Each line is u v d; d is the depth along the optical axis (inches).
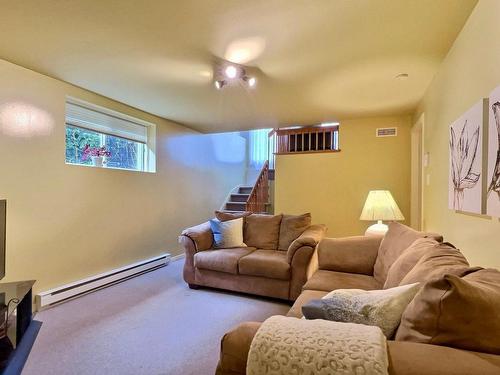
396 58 95.7
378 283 88.7
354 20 74.3
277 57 95.0
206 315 108.3
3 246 79.9
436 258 56.4
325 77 111.3
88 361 79.4
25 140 105.6
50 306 112.3
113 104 141.5
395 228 94.0
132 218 155.3
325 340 34.1
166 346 87.1
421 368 30.9
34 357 80.8
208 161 228.8
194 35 82.0
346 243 106.7
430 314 35.5
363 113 165.0
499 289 36.5
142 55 94.3
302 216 143.8
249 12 71.3
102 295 126.3
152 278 150.7
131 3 67.9
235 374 37.2
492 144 58.7
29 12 71.6
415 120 158.2
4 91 99.3
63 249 119.4
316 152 190.4
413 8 69.6
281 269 118.3
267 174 250.4
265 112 162.2
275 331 36.5
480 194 63.8
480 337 33.2
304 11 70.8
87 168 130.2
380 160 176.1
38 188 110.0
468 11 70.7
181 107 152.9
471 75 72.1
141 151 168.4
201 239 139.6
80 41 85.7
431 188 117.9
